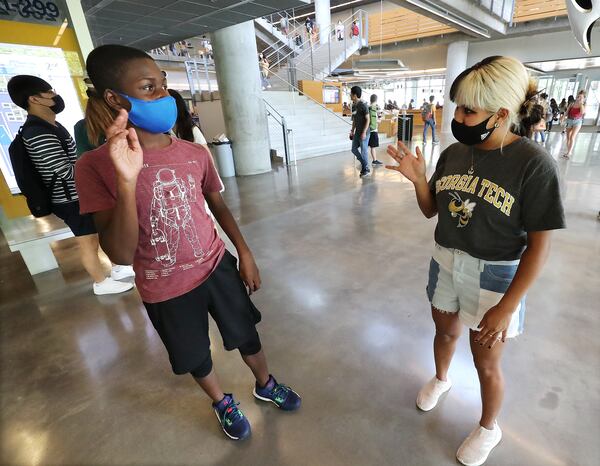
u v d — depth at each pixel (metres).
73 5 2.90
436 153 8.00
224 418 1.36
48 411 1.55
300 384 1.61
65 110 3.07
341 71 11.44
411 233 3.30
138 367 1.80
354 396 1.53
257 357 1.39
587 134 10.07
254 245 3.22
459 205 1.02
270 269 2.74
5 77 2.78
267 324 2.07
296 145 8.26
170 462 1.30
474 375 1.59
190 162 1.04
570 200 3.83
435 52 14.45
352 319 2.06
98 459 1.32
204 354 1.19
